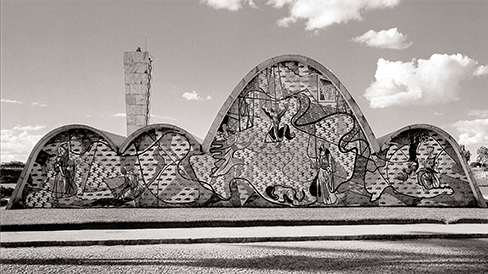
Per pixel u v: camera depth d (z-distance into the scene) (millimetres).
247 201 22984
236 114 23531
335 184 23109
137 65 27078
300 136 23422
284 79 23734
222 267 10336
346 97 23406
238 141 23375
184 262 10914
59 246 13406
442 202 22812
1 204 25672
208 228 16188
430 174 23047
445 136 23016
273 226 16547
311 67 23781
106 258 11516
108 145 23406
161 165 23281
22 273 10070
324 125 23516
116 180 23203
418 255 11406
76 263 10977
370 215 18250
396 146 23266
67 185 23156
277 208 22094
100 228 16422
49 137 23328
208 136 23250
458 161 23062
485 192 35156
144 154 23375
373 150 23141
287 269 10062
